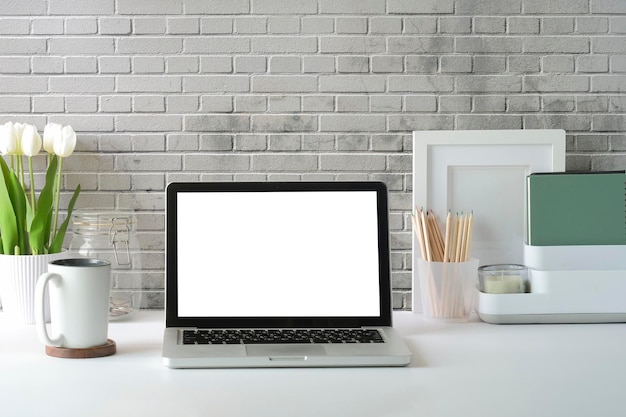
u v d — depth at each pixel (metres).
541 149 1.96
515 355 1.53
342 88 1.98
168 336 1.58
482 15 1.98
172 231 1.68
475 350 1.57
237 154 1.98
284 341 1.55
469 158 1.95
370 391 1.31
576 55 1.99
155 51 1.96
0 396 1.28
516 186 1.96
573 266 1.82
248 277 1.68
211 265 1.67
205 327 1.65
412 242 1.98
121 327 1.75
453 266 1.80
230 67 1.96
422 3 1.97
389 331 1.63
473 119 1.99
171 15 1.96
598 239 1.83
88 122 1.96
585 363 1.48
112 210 1.95
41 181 1.97
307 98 1.97
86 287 1.49
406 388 1.33
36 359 1.49
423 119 1.98
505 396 1.29
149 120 1.97
